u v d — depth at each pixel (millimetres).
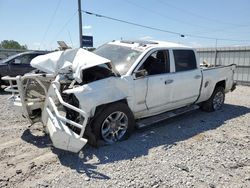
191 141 4840
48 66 4535
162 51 5418
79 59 4375
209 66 7598
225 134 5316
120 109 4520
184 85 5699
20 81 4332
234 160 4105
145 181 3381
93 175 3498
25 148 4309
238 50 14336
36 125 5445
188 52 6020
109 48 5613
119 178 3434
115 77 4484
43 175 3480
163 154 4211
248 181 3502
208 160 4066
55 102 4156
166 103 5406
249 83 13945
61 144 3799
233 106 8008
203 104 7066
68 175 3480
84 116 3805
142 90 4828
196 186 3326
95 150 4242
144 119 5355
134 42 5684
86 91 4102
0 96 9195
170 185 3320
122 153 4180
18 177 3418
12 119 5902
